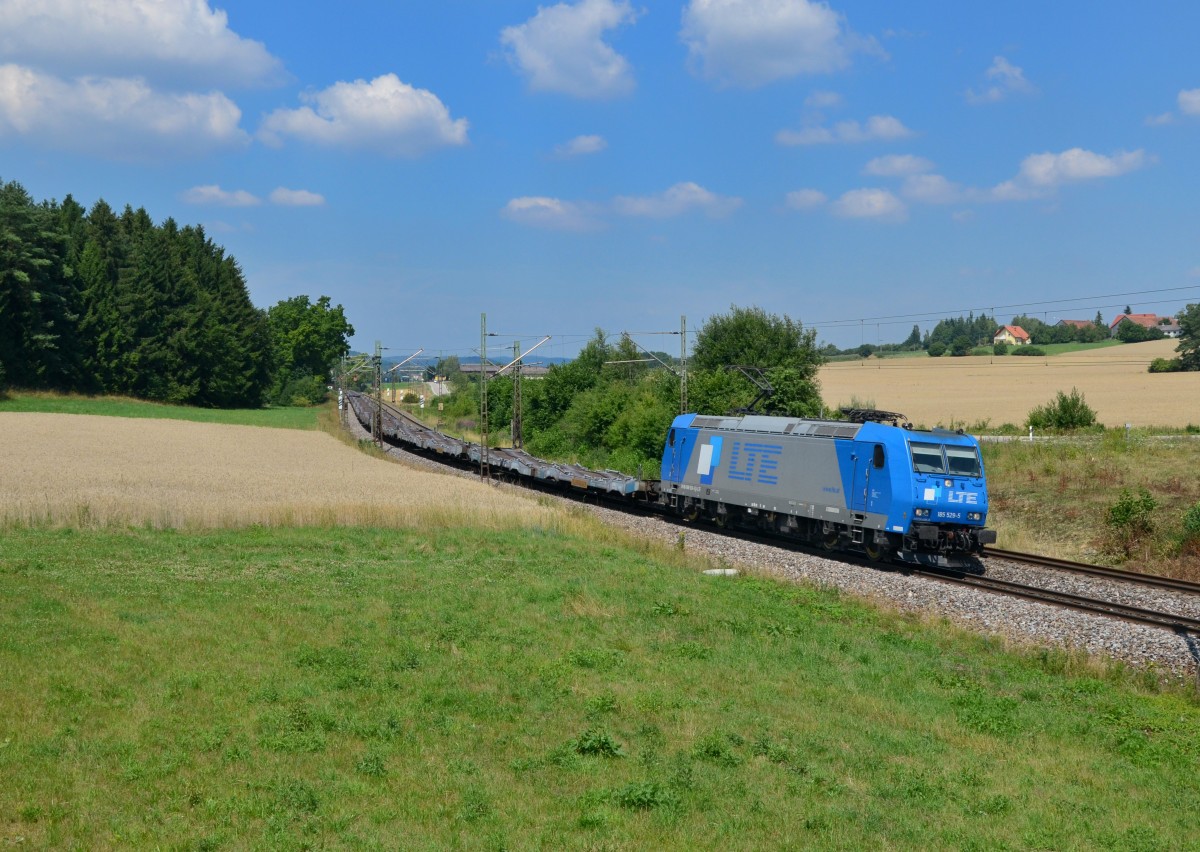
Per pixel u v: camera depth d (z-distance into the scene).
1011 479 41.09
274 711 12.94
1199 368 105.50
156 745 11.58
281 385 139.00
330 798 10.40
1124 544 31.09
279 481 43.22
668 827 10.10
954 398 86.38
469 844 9.43
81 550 24.77
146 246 107.50
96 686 13.40
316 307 163.12
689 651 17.25
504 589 22.05
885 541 28.48
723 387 52.66
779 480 32.94
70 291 97.56
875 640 19.39
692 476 38.06
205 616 17.95
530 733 12.80
